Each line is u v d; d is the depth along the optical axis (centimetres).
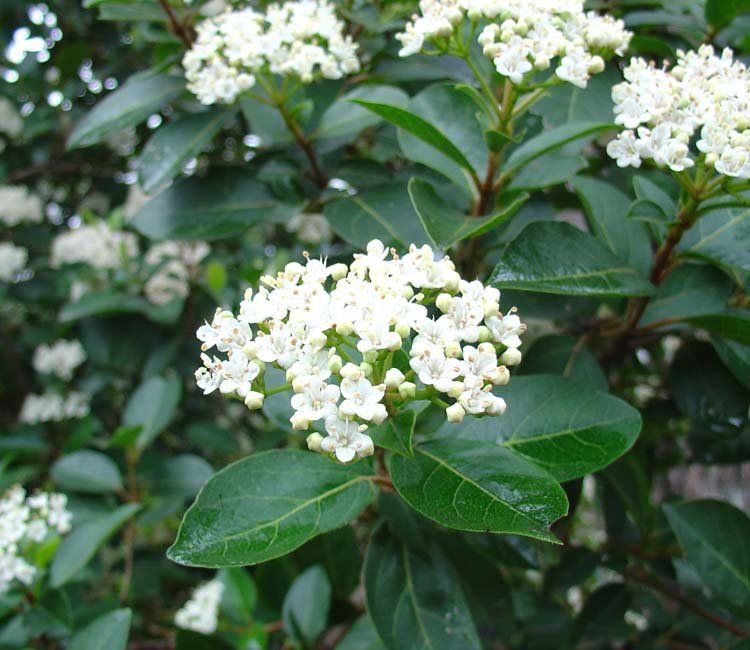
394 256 16
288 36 23
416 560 19
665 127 17
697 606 29
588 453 17
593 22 20
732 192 18
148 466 37
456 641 18
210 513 15
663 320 21
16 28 51
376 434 15
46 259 51
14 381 57
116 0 27
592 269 18
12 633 25
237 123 42
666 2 27
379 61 29
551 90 24
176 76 29
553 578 29
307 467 16
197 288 43
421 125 18
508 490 14
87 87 53
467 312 15
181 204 26
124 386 52
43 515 27
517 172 21
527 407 18
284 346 15
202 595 33
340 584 29
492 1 19
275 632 30
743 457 28
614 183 30
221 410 52
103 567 37
